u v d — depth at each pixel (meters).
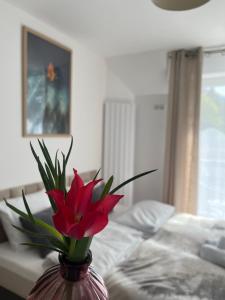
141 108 3.33
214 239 1.78
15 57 2.02
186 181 2.83
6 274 1.66
